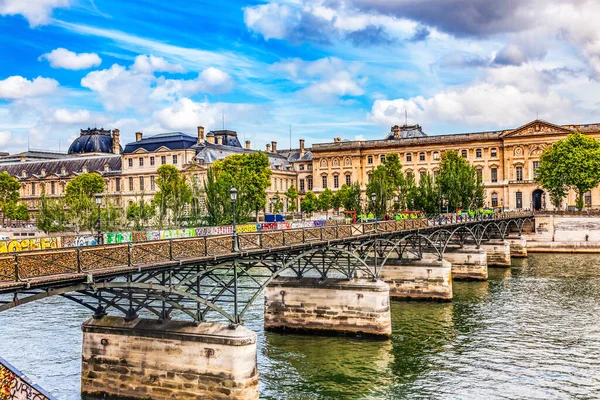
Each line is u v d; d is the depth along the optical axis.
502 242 70.69
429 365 31.67
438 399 27.06
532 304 46.91
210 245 25.20
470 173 93.75
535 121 119.19
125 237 25.11
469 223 61.53
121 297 23.64
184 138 130.00
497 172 124.38
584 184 99.12
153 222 82.62
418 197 89.38
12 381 15.65
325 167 140.38
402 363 31.97
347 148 137.62
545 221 90.81
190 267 25.77
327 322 37.56
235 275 25.80
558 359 32.59
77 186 109.38
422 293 48.84
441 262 48.69
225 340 24.12
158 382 25.16
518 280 59.59
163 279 24.66
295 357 33.00
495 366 31.50
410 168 132.38
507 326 39.78
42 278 17.58
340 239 35.06
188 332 24.78
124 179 133.25
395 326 39.97
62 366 30.41
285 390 28.09
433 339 36.69
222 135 156.88
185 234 28.81
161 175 107.25
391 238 45.09
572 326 39.53
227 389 24.02
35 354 32.50
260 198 97.81
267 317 38.81
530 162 120.06
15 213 115.69
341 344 35.56
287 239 31.08
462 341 36.19
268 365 31.69
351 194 98.50
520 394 27.61
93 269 19.62
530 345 35.25
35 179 143.62
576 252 87.38
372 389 28.23
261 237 28.72
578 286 54.94
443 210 88.75
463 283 58.28
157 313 24.80
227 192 75.00
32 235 81.31
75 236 22.17
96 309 26.88
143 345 25.48
